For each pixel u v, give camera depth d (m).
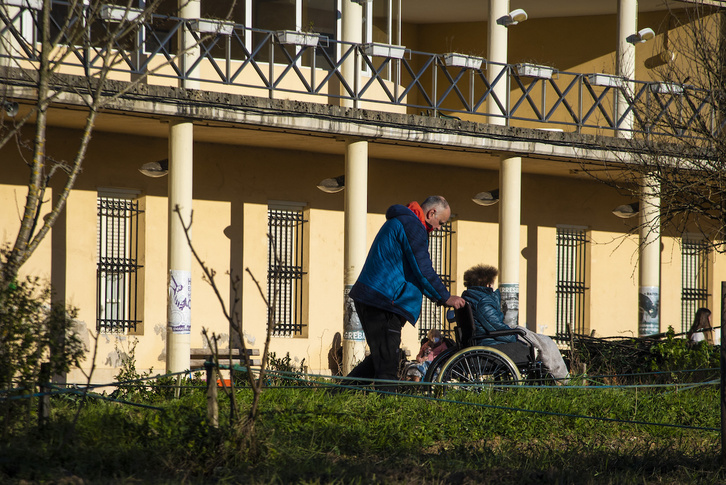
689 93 33.00
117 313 37.72
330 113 34.06
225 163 39.56
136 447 16.11
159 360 38.06
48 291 17.84
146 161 37.78
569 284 48.59
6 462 14.57
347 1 39.38
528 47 50.47
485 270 26.03
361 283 24.11
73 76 28.89
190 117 31.78
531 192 47.03
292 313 41.56
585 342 33.00
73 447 15.68
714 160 30.78
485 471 16.89
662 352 30.33
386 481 15.43
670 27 46.00
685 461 18.12
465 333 24.72
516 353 24.89
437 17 51.19
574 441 20.39
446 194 44.84
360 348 35.19
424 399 22.33
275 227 41.12
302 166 41.28
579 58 49.41
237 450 16.09
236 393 22.11
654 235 41.66
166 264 38.31
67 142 36.00
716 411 23.95
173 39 37.00
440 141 36.41
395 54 35.16
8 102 27.53
